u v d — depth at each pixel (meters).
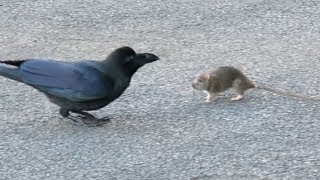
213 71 14.94
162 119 14.27
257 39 18.06
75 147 13.27
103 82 13.62
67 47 17.97
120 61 13.73
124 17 19.48
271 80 15.90
